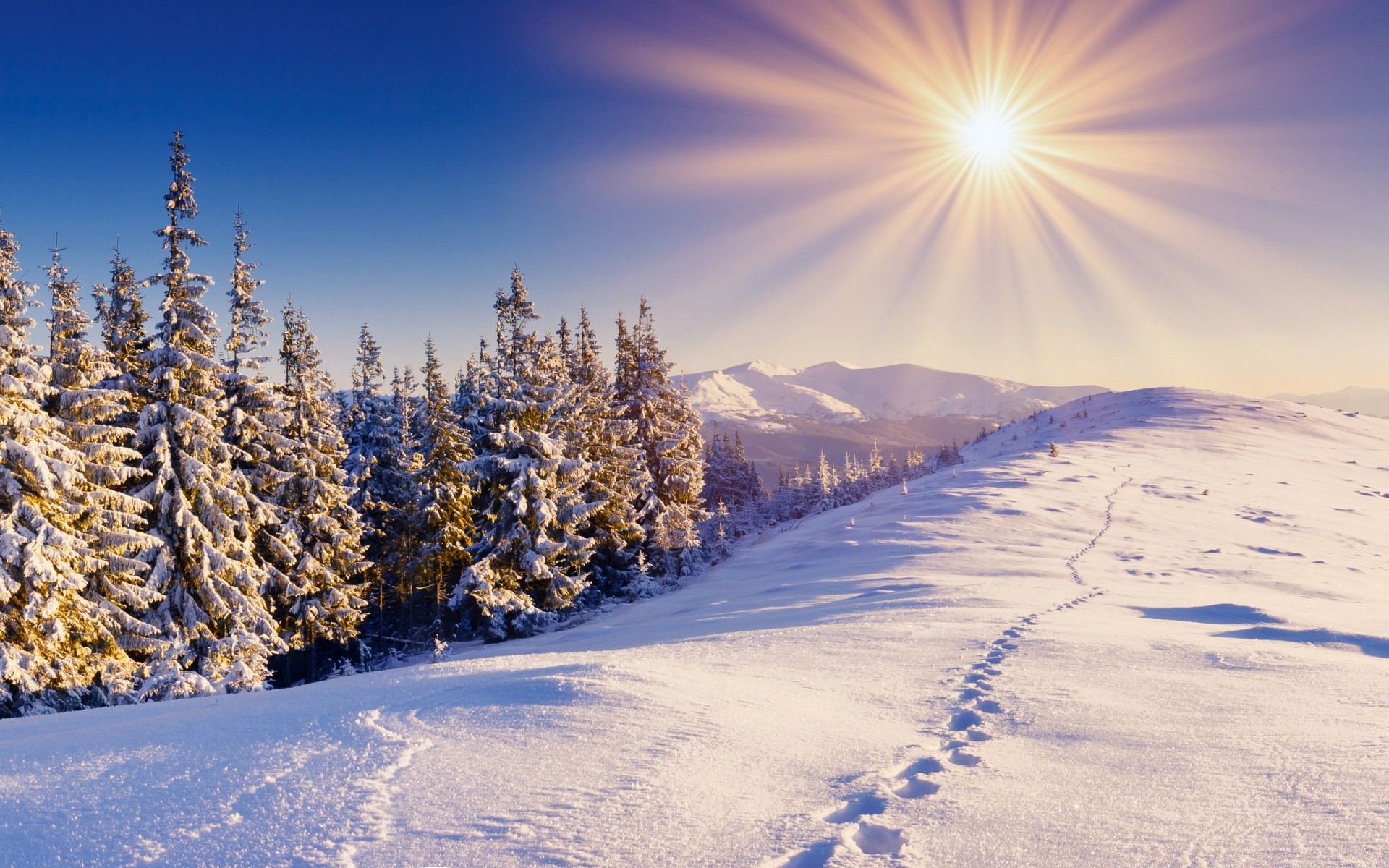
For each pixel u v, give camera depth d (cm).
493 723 538
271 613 2861
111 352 2517
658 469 4875
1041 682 746
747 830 366
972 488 5872
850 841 355
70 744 550
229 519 2412
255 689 2209
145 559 2262
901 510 5353
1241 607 1442
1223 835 360
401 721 549
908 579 2562
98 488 2053
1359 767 456
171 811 389
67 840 357
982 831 371
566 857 329
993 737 562
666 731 522
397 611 4528
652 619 2994
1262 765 469
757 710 604
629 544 4441
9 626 1819
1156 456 8988
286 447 2886
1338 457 10206
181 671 2086
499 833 354
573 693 605
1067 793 430
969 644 996
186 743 524
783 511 9694
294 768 451
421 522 3925
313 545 3130
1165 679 757
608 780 425
